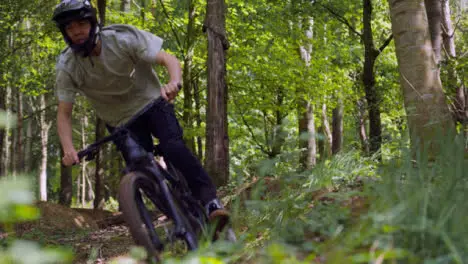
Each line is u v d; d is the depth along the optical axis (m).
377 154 6.06
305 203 4.47
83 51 4.11
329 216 3.45
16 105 29.72
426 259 2.38
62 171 25.05
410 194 3.03
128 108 4.34
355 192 3.76
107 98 4.36
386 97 16.34
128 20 23.64
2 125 1.25
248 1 20.89
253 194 4.13
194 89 24.23
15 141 31.28
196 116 25.05
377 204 3.11
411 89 7.02
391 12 7.38
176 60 4.13
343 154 6.07
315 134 3.42
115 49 4.19
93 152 4.17
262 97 23.66
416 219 2.66
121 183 3.58
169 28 23.25
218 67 12.07
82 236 9.27
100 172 21.72
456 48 20.30
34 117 33.91
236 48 21.95
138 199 3.65
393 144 5.74
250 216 4.61
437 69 7.06
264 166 4.11
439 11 12.59
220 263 2.00
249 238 3.82
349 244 2.57
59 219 11.23
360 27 23.20
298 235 3.38
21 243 1.33
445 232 2.52
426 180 3.49
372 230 2.56
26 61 24.59
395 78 21.69
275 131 4.45
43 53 25.30
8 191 1.24
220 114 12.05
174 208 3.81
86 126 37.56
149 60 4.16
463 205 2.86
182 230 3.71
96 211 14.71
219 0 12.13
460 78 12.38
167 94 3.87
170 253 3.71
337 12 17.86
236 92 23.75
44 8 22.23
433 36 12.55
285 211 4.11
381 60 23.33
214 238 4.02
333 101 24.09
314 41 22.02
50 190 45.06
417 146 4.17
